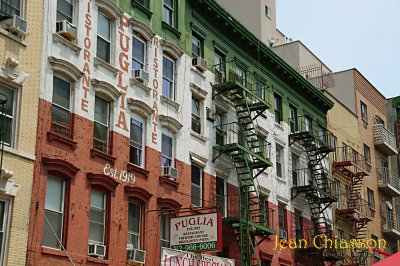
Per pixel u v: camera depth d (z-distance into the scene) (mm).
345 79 51531
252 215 32938
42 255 20656
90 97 23922
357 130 49781
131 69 26438
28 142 20906
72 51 23469
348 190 46125
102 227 23641
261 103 33250
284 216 37062
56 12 23219
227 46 34156
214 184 30719
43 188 21156
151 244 25594
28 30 21656
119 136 24969
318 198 39531
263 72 37438
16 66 20875
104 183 23703
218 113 32656
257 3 50406
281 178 37219
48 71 22219
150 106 27000
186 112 29484
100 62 24641
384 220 51188
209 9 32188
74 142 22641
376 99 55188
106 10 25594
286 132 39000
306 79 44156
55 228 21641
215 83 32406
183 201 27969
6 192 19766
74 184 22391
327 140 44000
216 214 24656
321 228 38750
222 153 31109
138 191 25266
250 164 32438
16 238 19859
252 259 30203
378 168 52375
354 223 45312
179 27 30078
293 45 49719
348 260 42469
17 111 20812
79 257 22062
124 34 26344
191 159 29219
